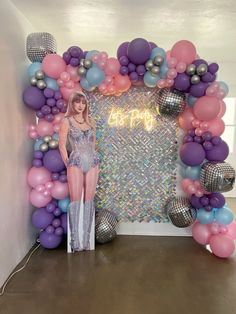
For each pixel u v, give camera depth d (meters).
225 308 2.09
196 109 2.84
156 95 3.27
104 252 3.02
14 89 2.67
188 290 2.32
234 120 5.83
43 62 2.82
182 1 2.60
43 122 2.96
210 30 3.41
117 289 2.32
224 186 2.75
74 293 2.26
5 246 2.45
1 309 2.05
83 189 2.97
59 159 2.89
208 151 2.91
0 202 2.35
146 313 2.02
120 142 3.34
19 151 2.80
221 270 2.66
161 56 2.74
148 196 3.43
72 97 2.85
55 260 2.82
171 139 3.33
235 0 2.58
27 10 2.77
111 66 2.83
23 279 2.46
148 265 2.75
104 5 2.68
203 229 3.03
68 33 3.50
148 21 3.10
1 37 2.37
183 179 3.28
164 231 3.51
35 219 2.96
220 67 5.55
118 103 3.29
